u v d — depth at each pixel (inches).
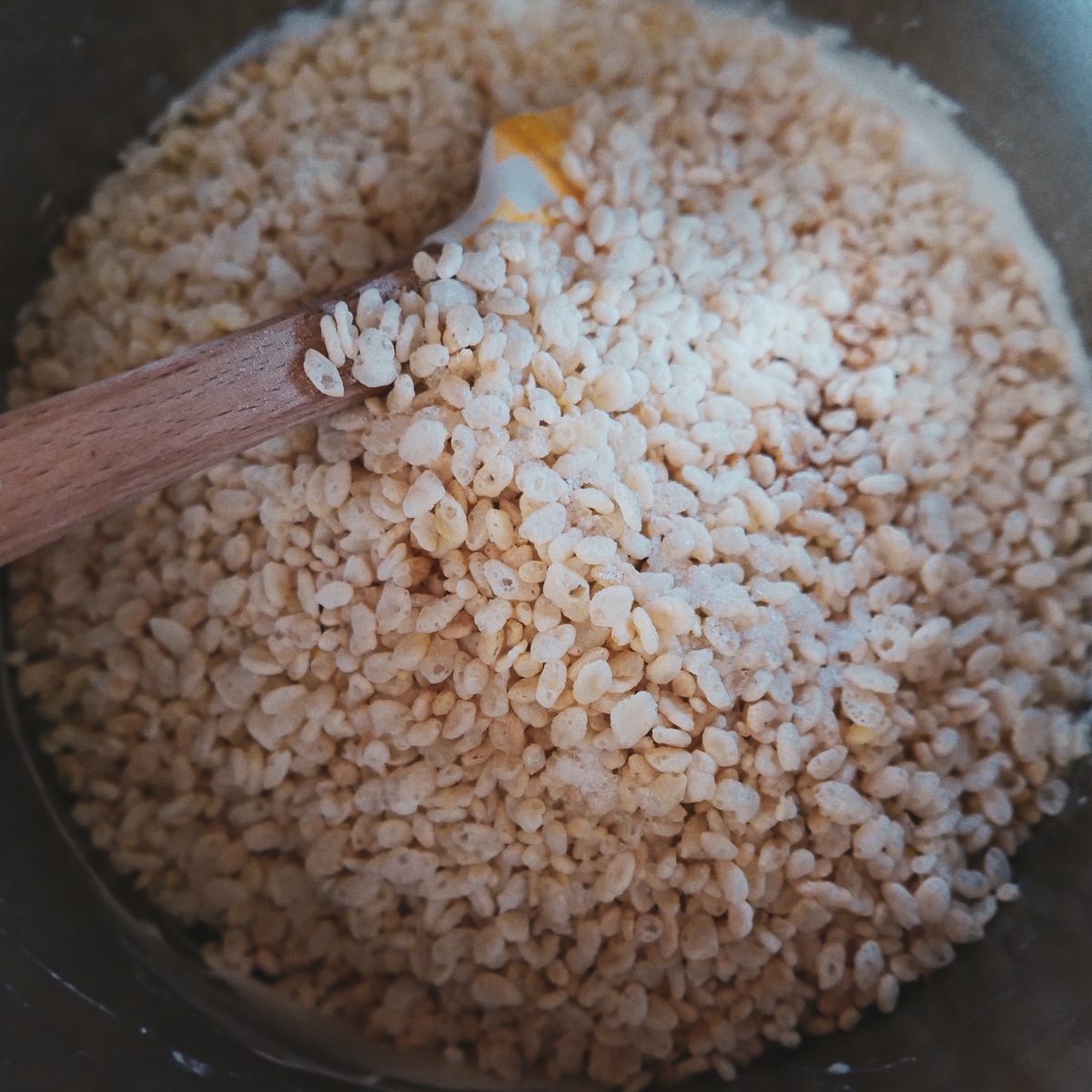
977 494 8.0
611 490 6.9
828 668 7.2
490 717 6.9
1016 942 7.4
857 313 8.2
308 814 7.2
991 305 8.4
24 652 8.0
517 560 6.9
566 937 7.2
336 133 8.8
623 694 6.8
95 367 8.3
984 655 7.5
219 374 6.4
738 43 9.3
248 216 8.4
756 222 8.3
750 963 7.0
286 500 7.2
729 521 7.3
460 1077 7.5
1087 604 8.0
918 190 8.7
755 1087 7.3
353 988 7.6
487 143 8.0
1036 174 8.6
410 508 6.8
